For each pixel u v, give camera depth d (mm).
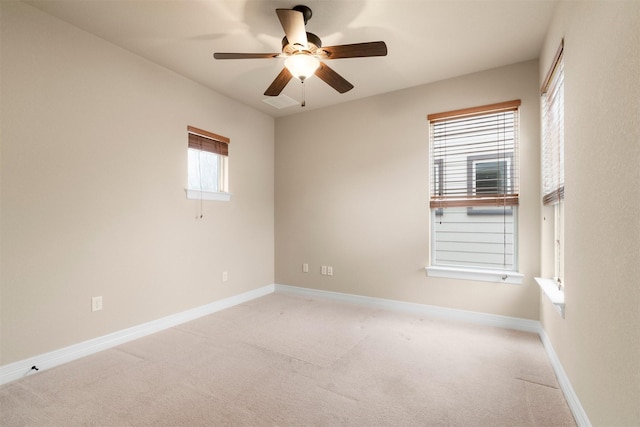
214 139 3576
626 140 1088
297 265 4305
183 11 2227
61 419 1670
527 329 2914
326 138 4059
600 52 1336
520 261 2953
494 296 3062
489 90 3090
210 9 2207
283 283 4414
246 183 4020
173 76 3123
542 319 2742
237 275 3879
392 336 2807
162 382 2043
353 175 3859
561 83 2139
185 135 3244
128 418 1680
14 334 2082
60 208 2307
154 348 2570
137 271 2801
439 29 2447
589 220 1478
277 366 2258
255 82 3369
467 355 2418
